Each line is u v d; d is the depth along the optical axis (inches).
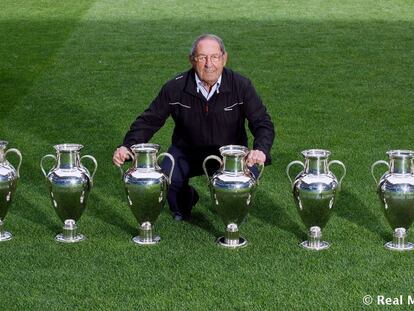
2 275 213.5
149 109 247.1
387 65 522.9
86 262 221.3
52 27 674.8
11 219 254.8
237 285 206.8
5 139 361.7
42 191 283.6
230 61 539.2
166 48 583.2
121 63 534.3
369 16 718.5
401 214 227.0
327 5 778.8
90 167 314.8
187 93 241.9
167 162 250.7
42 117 402.3
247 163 232.4
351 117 397.1
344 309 194.5
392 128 376.8
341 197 273.0
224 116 243.6
